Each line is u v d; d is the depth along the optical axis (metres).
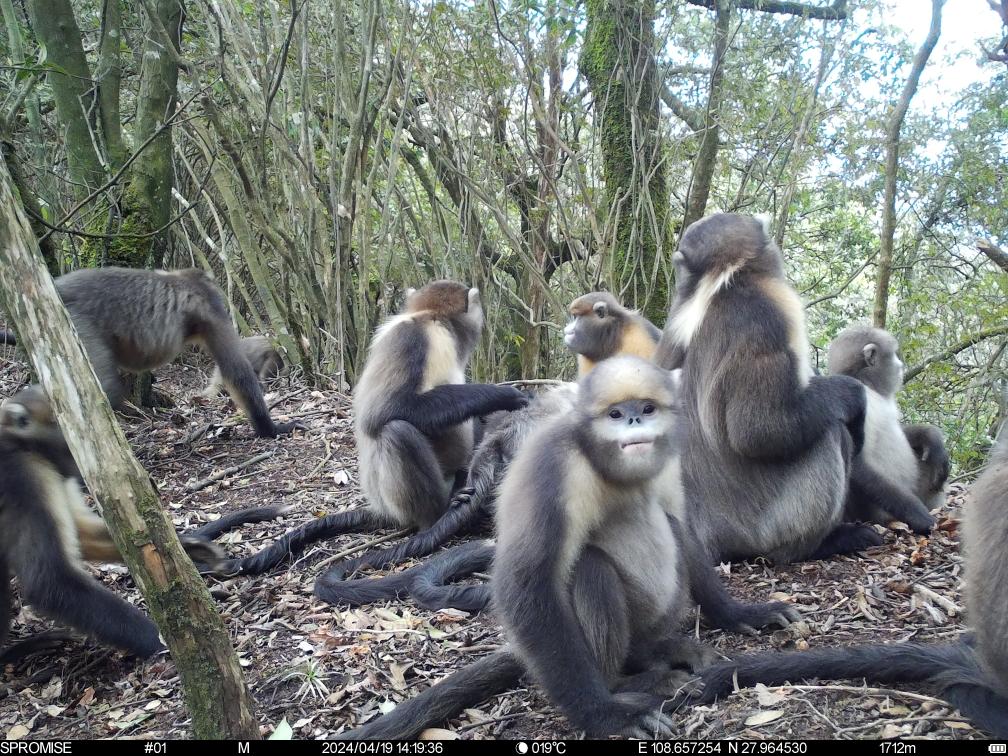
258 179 2.77
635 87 2.84
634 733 0.93
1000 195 3.49
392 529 1.76
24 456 1.32
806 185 3.43
